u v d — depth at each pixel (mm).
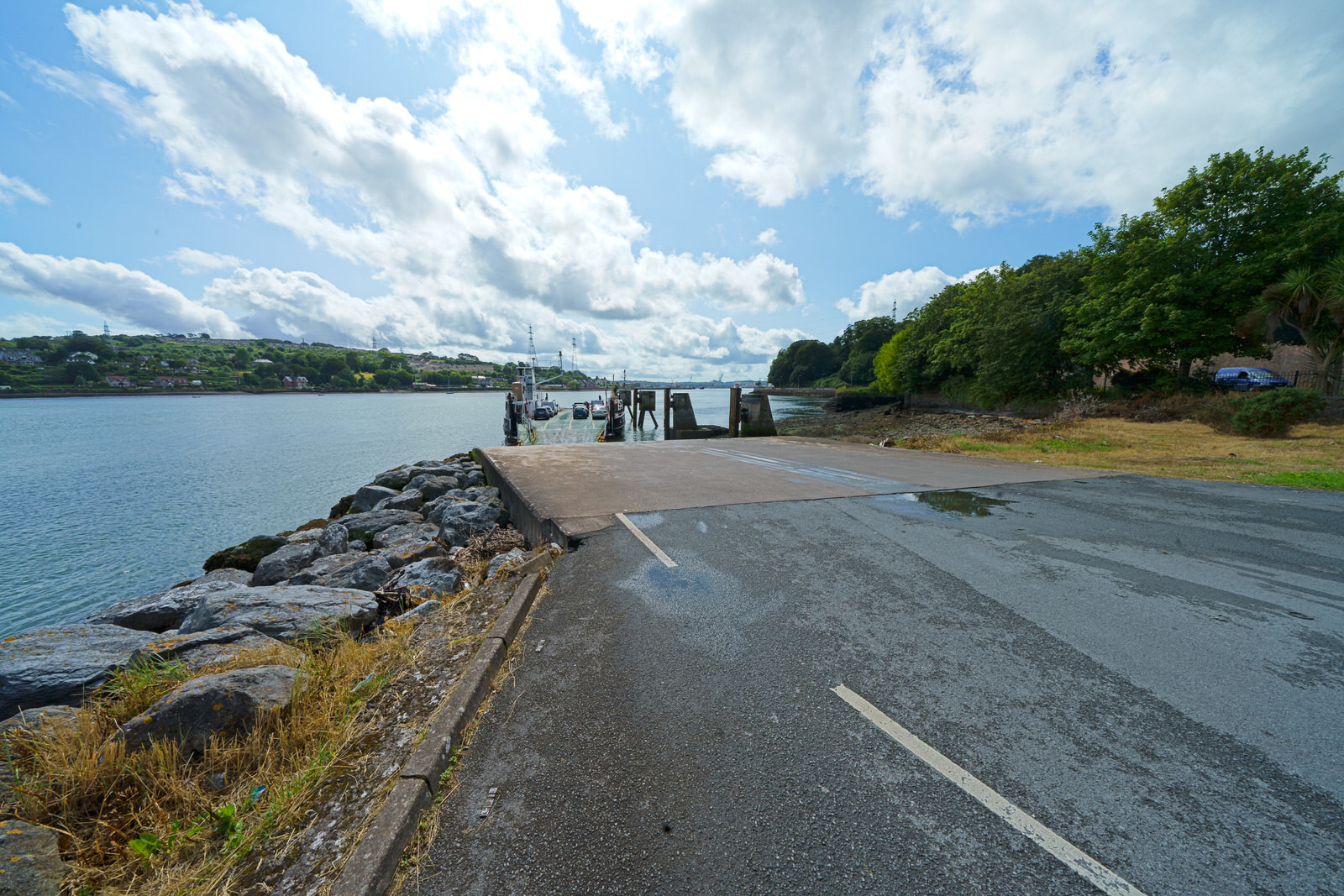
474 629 3684
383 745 2484
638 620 3816
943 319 44750
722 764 2338
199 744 2451
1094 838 1929
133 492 22219
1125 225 24875
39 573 13195
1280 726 2562
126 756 2361
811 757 2371
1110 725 2578
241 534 16484
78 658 3559
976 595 4180
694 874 1822
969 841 1937
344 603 4660
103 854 1968
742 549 5367
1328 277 18438
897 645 3391
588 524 6277
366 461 30656
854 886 1775
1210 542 5531
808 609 3951
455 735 2502
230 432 46969
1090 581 4469
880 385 56500
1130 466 10594
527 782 2258
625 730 2590
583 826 2025
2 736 2561
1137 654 3260
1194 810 2049
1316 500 7422
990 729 2551
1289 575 4594
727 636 3547
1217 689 2885
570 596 4270
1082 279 26953
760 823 2027
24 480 24734
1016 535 5805
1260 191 20859
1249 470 9750
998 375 32719
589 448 15125
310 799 2184
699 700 2826
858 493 7953
